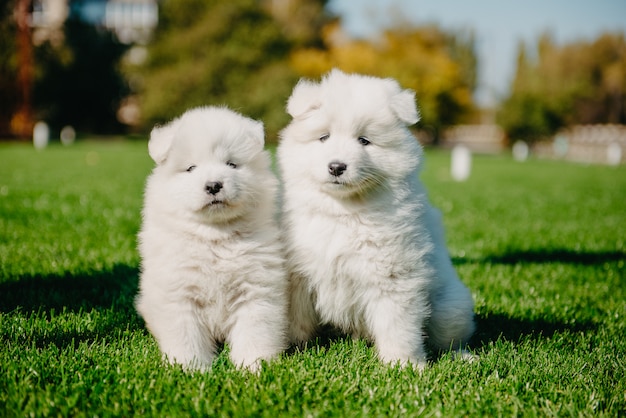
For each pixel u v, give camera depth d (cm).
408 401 242
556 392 258
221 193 278
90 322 325
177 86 3288
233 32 3425
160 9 3662
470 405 241
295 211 303
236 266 282
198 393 237
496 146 4359
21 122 2908
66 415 221
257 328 284
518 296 430
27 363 261
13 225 577
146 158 1714
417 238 294
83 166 1373
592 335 351
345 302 303
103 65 3528
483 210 861
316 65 3384
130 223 615
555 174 1761
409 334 290
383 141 297
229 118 310
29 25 2902
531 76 3825
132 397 236
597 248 608
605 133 3862
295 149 309
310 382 250
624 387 269
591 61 4350
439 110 3719
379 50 3766
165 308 280
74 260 461
